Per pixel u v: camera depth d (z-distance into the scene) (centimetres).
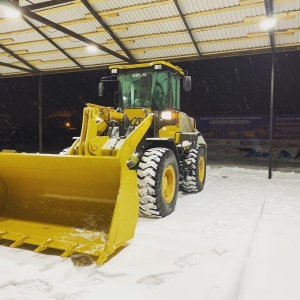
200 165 672
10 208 391
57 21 779
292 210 492
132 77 557
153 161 420
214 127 1828
